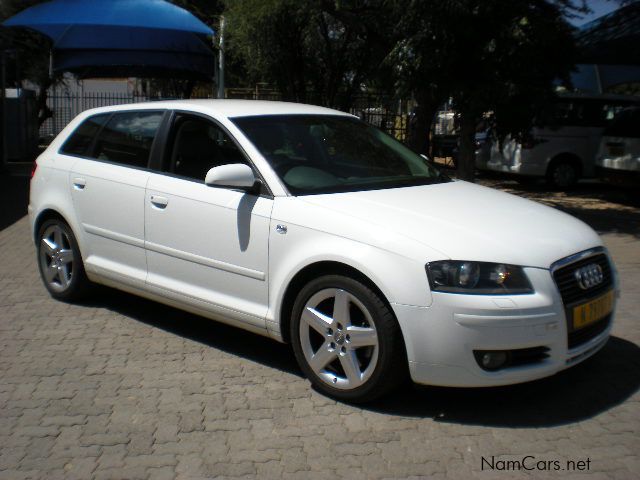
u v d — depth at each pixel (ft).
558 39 33.09
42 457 12.17
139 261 17.78
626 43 41.68
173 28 39.04
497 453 12.33
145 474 11.66
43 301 20.89
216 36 50.96
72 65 50.85
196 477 11.58
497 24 32.14
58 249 20.38
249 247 15.24
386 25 39.47
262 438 12.86
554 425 13.34
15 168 55.36
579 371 15.85
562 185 47.70
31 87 89.81
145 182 17.49
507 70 32.89
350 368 13.83
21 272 24.16
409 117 56.03
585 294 13.93
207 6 62.39
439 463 12.01
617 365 16.19
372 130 19.12
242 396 14.58
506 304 12.60
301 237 14.37
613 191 47.32
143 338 17.95
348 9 41.11
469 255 12.90
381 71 40.19
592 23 43.88
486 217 14.39
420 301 12.80
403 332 12.96
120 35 47.75
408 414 13.78
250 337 18.10
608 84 54.54
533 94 33.17
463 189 16.90
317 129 17.54
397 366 13.37
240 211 15.44
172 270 16.98
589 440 12.78
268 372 15.84
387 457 12.20
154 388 14.98
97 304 20.61
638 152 37.99
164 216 16.93
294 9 44.60
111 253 18.53
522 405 14.17
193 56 51.78
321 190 15.43
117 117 19.39
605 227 33.58
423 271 12.84
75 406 14.12
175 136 17.60
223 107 17.49
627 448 12.49
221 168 14.99
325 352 14.21
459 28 32.01
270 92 64.85
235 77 68.80
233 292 15.76
